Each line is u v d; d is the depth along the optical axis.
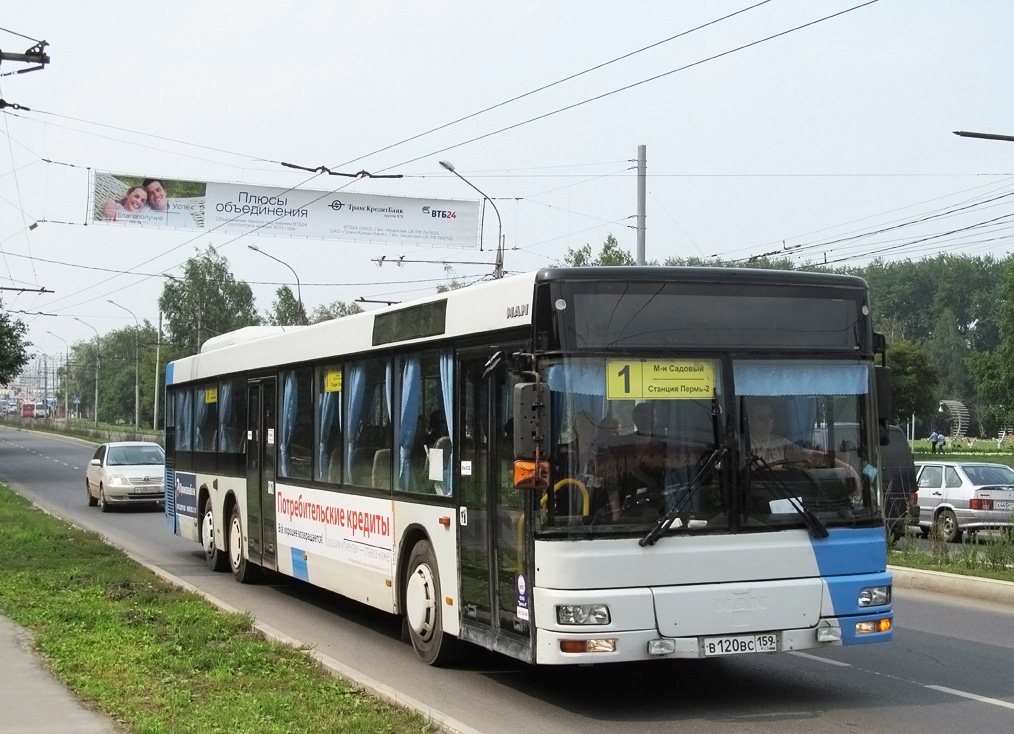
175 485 19.61
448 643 9.84
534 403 7.68
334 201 32.94
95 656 9.63
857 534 8.28
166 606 12.52
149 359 102.25
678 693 8.88
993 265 119.81
